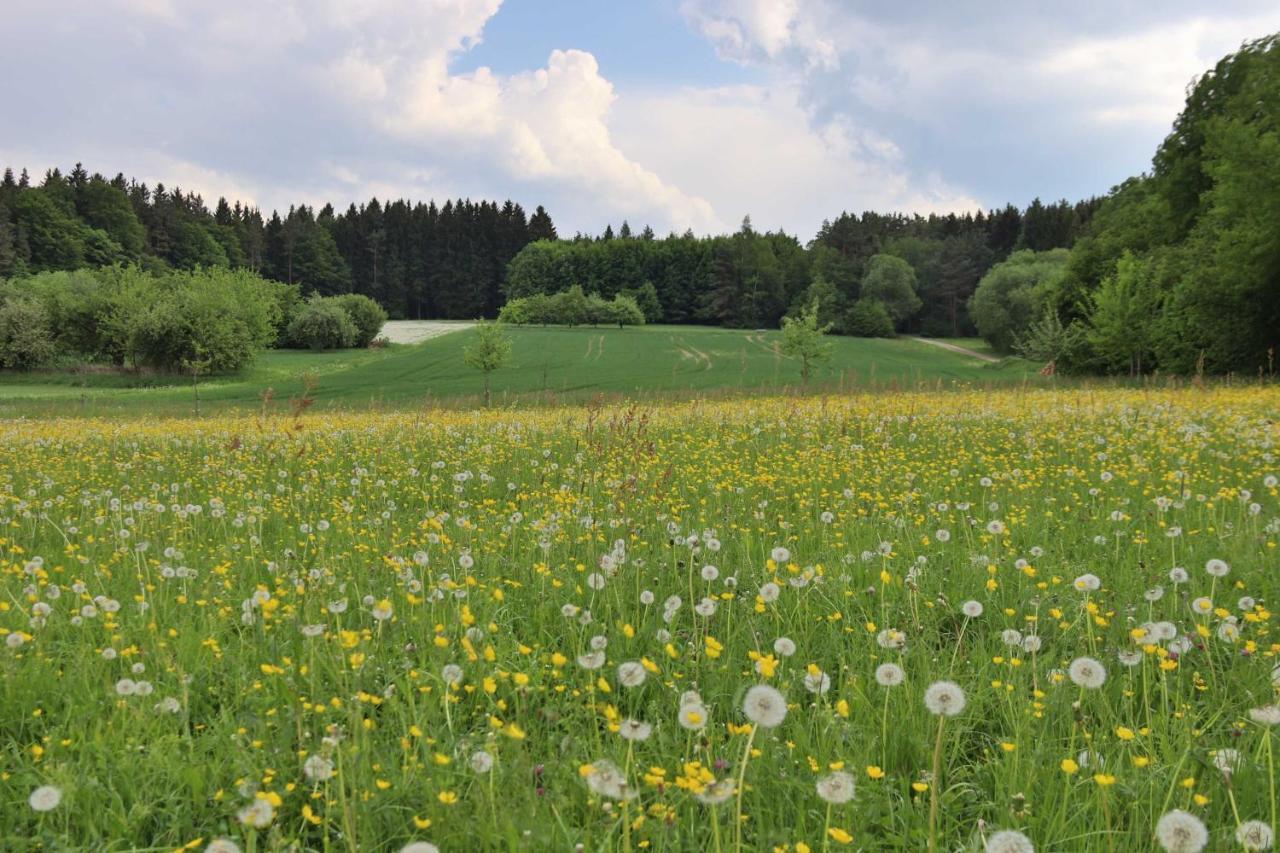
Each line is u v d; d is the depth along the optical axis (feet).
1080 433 41.24
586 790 9.68
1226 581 17.30
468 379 214.69
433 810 9.04
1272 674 11.89
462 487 31.40
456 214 638.12
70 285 280.72
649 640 14.94
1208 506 23.36
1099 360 165.58
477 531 23.18
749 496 28.58
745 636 15.02
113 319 243.60
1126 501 24.89
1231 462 31.94
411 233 592.60
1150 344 145.79
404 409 90.27
